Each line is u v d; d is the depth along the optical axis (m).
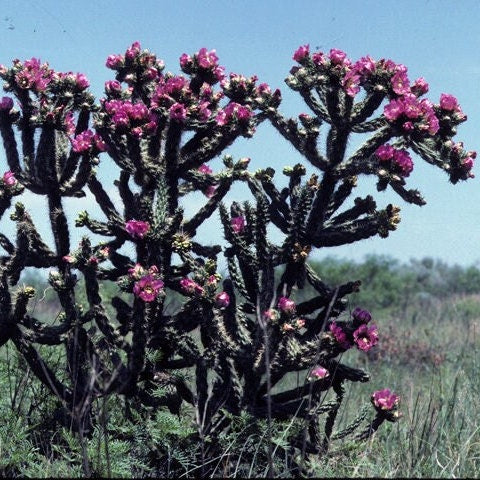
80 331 4.41
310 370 4.08
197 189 4.74
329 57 4.19
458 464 4.13
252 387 4.18
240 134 4.31
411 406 5.24
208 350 4.27
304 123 4.32
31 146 4.56
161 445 4.09
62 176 4.48
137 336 4.09
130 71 4.67
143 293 4.00
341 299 4.33
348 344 4.04
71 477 3.75
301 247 4.24
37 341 4.38
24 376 4.82
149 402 4.29
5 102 4.50
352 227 4.22
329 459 4.15
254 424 3.97
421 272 23.25
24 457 4.00
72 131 4.70
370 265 19.31
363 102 4.36
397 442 4.67
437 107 4.29
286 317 3.98
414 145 4.20
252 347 4.12
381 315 14.63
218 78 4.54
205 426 4.16
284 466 4.00
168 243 4.30
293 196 4.43
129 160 4.42
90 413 4.24
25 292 4.27
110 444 3.97
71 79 4.59
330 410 4.32
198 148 4.47
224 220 4.37
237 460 4.11
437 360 8.08
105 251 4.32
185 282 4.12
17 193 4.32
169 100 4.38
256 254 4.36
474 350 7.54
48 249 4.50
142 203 4.32
